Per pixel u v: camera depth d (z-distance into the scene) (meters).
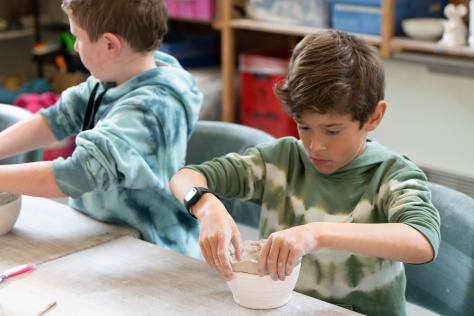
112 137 1.38
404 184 1.26
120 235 1.41
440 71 2.62
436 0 2.77
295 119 1.26
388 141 2.87
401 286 1.36
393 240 1.12
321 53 1.24
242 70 3.21
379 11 2.68
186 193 1.30
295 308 1.12
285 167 1.43
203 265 1.26
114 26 1.47
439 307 1.40
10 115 1.86
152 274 1.23
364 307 1.34
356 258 1.32
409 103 2.75
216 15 3.20
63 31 4.21
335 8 2.81
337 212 1.35
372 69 1.26
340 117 1.22
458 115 2.63
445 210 1.38
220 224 1.17
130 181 1.40
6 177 1.37
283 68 3.07
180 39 3.61
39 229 1.42
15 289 1.17
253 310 1.11
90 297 1.15
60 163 1.38
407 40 2.64
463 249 1.33
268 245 1.09
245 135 1.76
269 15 3.05
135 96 1.47
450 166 2.72
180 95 1.54
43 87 3.90
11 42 4.47
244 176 1.43
